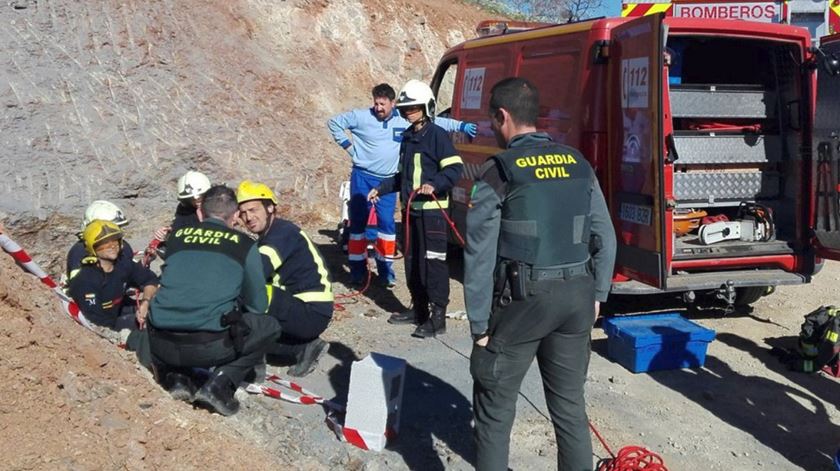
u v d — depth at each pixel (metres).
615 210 6.43
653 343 5.98
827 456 4.85
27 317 4.01
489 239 3.61
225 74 10.80
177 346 4.61
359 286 8.08
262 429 4.69
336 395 5.40
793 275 6.85
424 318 6.82
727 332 6.97
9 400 3.59
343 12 13.20
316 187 10.68
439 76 9.41
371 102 12.59
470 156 8.37
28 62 9.12
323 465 4.46
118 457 3.64
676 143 6.96
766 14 7.64
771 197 7.23
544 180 3.63
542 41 7.27
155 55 10.23
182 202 6.16
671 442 4.96
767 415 5.38
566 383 3.77
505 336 3.68
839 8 7.79
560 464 3.88
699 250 6.73
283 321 5.46
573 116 6.70
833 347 5.92
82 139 8.88
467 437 4.89
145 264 6.25
